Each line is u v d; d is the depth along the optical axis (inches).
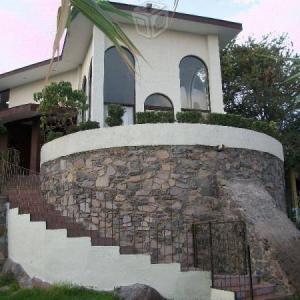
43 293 257.4
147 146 360.5
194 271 284.7
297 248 302.2
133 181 354.0
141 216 345.1
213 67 522.0
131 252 289.9
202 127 373.1
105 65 483.5
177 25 506.0
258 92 698.2
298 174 721.0
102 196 356.5
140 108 483.8
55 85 453.1
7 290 287.9
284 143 664.4
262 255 297.0
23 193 404.8
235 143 385.7
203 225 343.6
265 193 369.7
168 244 337.7
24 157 658.2
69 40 519.8
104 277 273.6
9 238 341.7
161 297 262.1
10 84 689.6
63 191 382.9
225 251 334.3
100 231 346.6
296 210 676.1
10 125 661.3
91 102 471.2
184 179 355.6
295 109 679.7
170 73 505.4
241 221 315.9
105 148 367.6
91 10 84.0
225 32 531.2
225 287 273.7
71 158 384.2
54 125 488.4
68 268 279.6
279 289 277.0
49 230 292.4
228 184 360.2
